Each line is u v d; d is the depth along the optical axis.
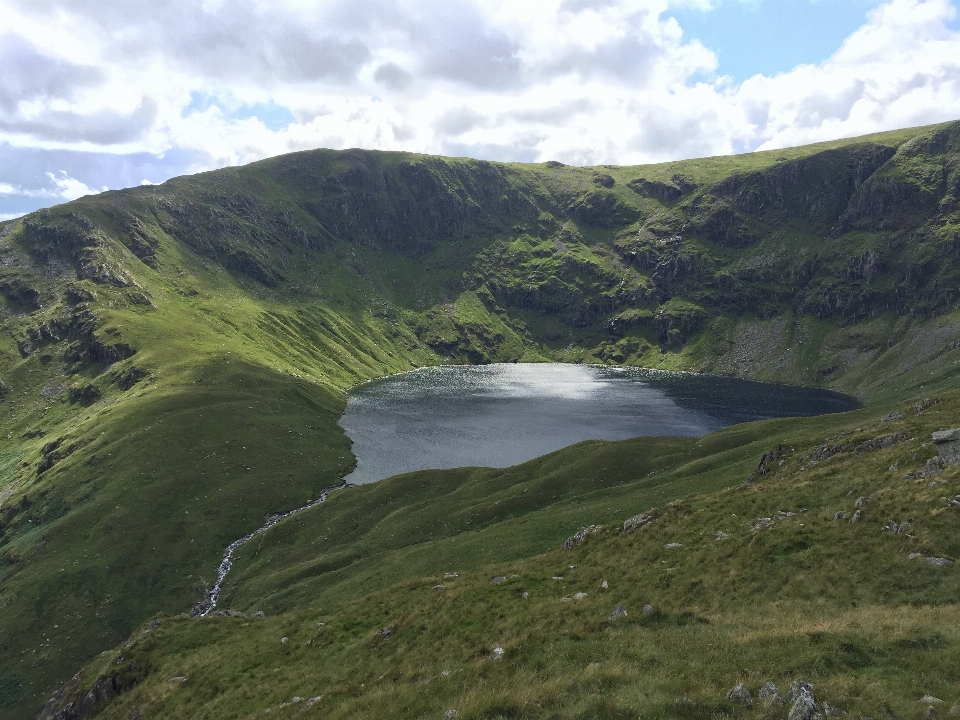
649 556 40.00
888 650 20.00
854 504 36.81
